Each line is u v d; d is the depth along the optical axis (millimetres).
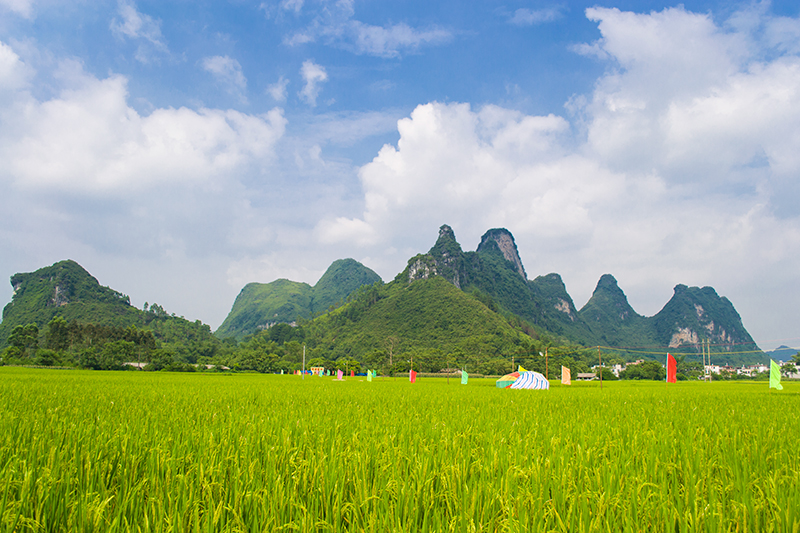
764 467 5125
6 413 7934
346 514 3711
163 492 3928
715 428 8391
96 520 3270
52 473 4078
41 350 80562
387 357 130250
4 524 3154
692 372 127250
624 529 3424
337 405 13438
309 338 194625
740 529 3443
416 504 3723
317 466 4426
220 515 3473
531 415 10945
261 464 4898
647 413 11852
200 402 13195
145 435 6184
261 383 35031
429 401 16281
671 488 4211
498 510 3729
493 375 108750
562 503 3869
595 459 5164
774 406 15453
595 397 21125
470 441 6570
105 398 13477
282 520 3574
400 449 5375
